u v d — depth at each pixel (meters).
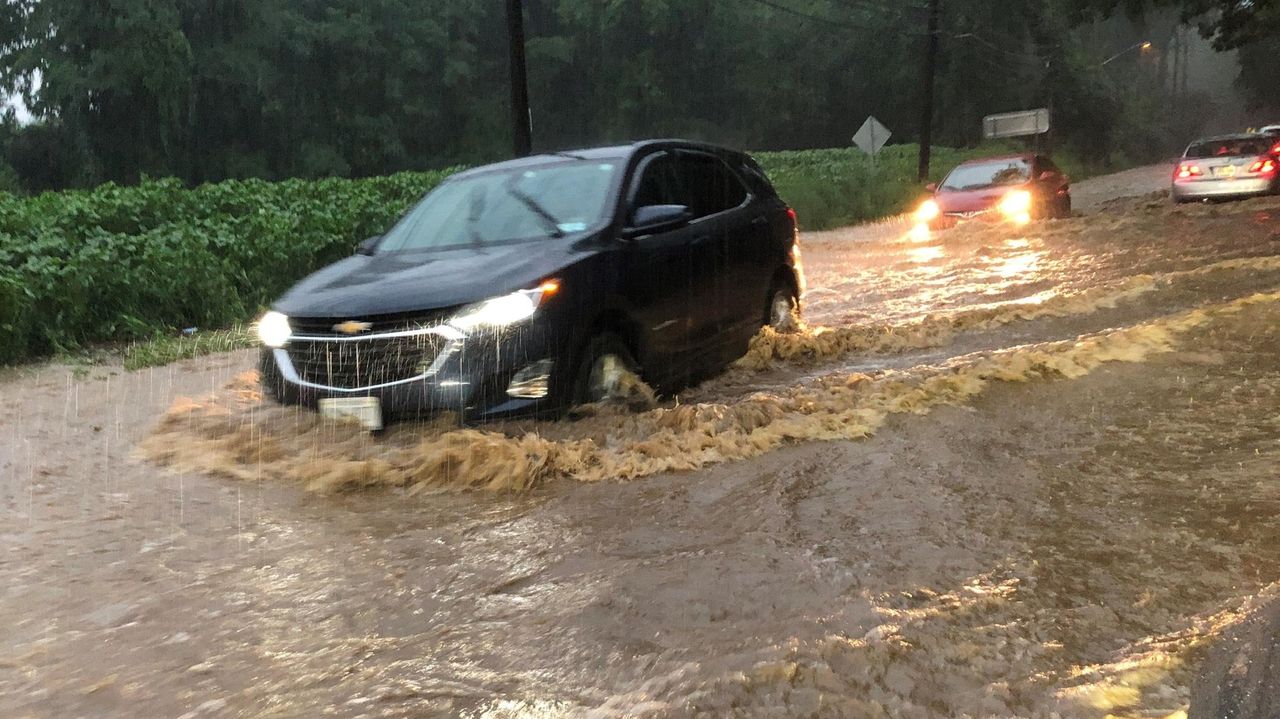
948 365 6.53
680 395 6.59
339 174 46.53
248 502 4.61
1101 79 57.94
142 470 5.21
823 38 60.31
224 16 43.72
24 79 40.62
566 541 3.91
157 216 14.08
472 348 5.03
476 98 54.97
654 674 2.76
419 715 2.63
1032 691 2.54
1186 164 19.59
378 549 3.94
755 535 3.81
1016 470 4.44
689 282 6.50
